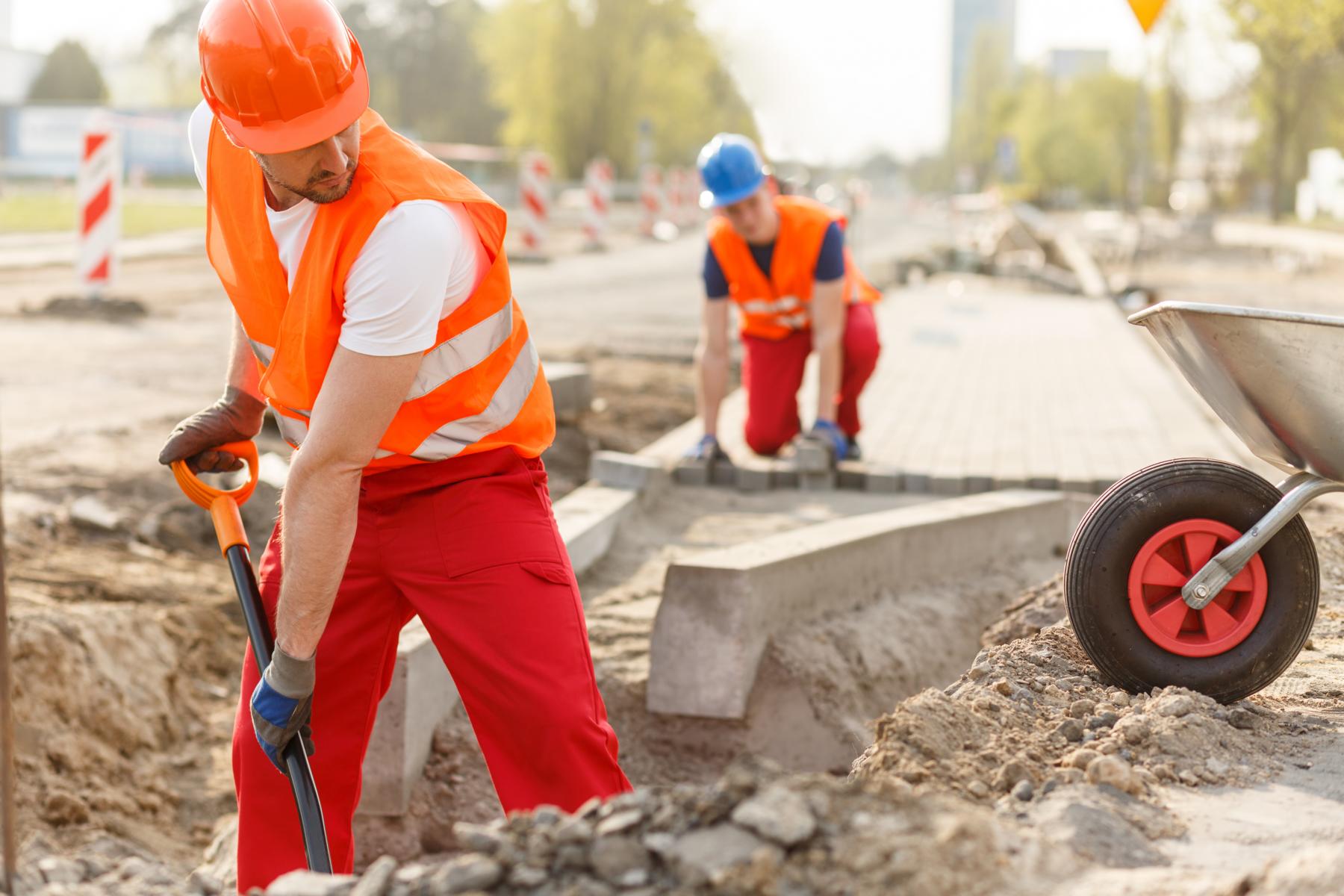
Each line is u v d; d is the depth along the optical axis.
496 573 2.76
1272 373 3.02
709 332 7.62
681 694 4.81
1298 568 3.25
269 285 2.70
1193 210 71.56
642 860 2.01
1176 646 3.26
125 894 2.69
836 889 1.92
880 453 8.12
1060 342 14.55
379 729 4.23
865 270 23.61
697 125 59.50
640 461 6.95
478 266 2.62
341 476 2.51
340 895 2.08
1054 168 85.00
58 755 4.38
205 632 5.50
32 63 70.25
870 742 4.68
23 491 6.67
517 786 2.80
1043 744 2.91
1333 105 44.47
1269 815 2.61
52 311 13.45
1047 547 6.75
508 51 56.38
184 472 3.04
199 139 2.78
